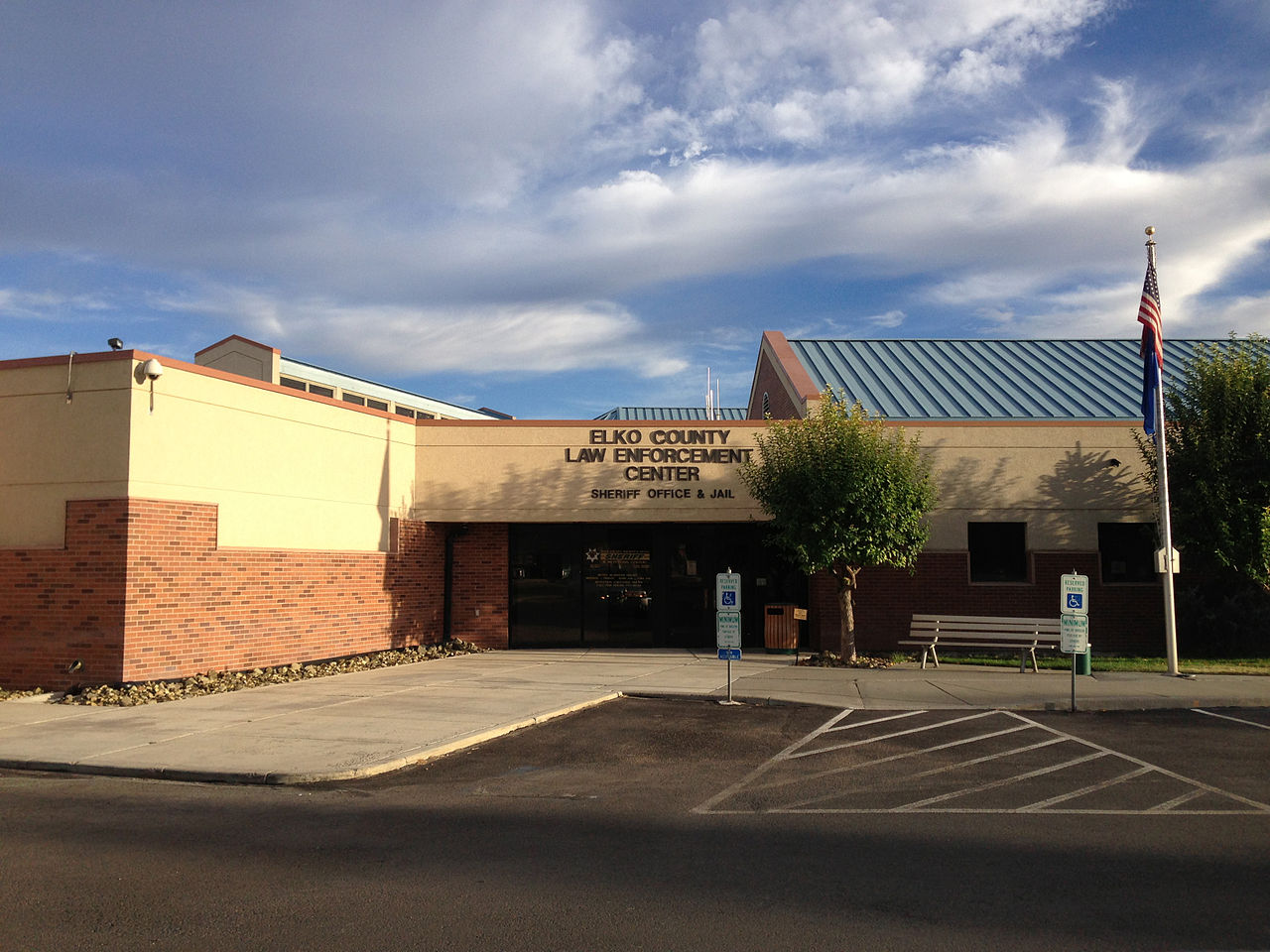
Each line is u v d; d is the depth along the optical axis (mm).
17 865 6418
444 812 7844
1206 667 16750
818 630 20062
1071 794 8445
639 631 20969
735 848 6809
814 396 21359
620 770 9484
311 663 16844
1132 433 19609
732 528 21172
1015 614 19422
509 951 4965
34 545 14031
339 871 6285
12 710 12430
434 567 20391
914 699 13594
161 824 7457
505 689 14297
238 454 15633
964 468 19719
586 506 19953
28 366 14328
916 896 5789
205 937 5156
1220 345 26844
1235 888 5953
